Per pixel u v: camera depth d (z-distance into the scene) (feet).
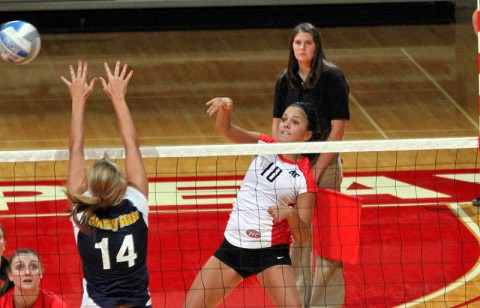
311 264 51.47
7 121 108.68
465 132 104.42
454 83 124.57
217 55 138.72
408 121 108.88
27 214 75.10
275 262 45.75
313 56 49.62
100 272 36.60
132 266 36.83
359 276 61.31
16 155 42.42
